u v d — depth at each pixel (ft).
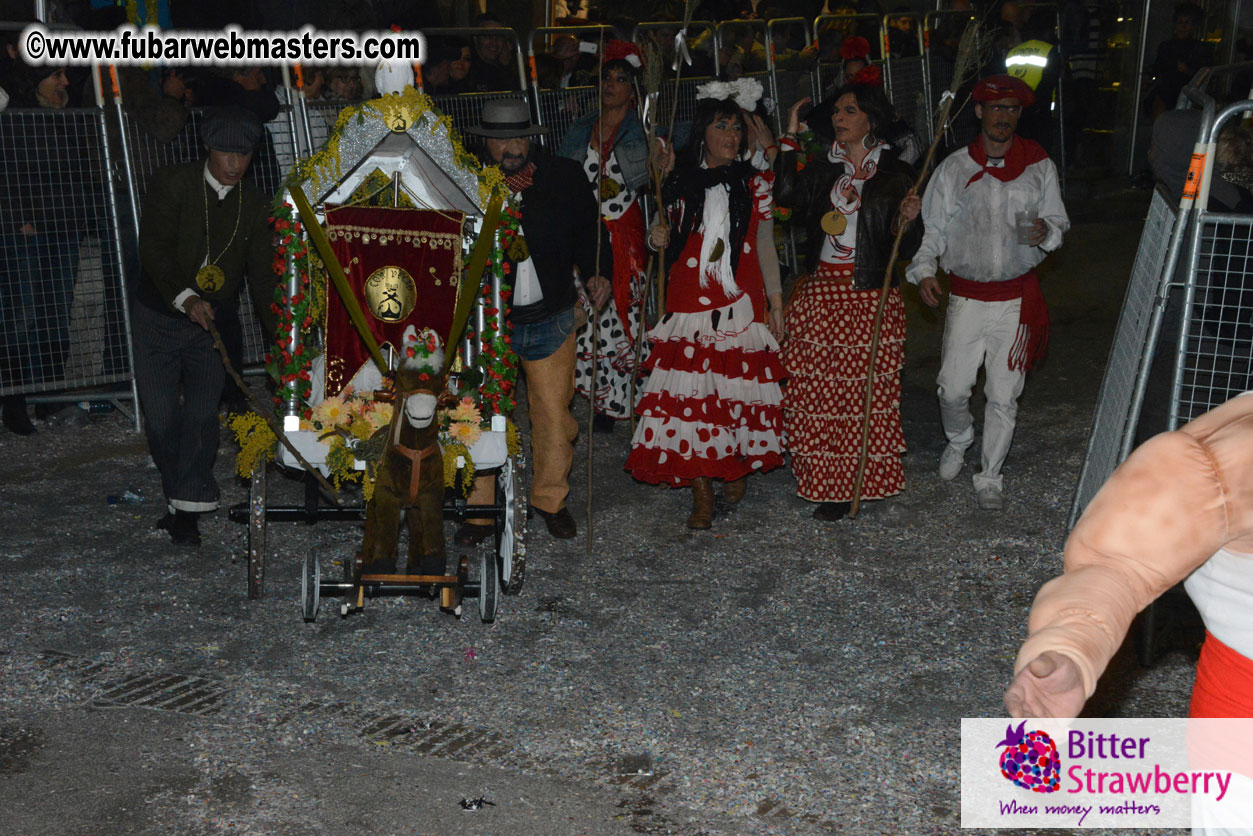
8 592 16.39
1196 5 45.09
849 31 41.37
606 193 21.54
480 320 15.92
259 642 14.98
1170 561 5.05
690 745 12.64
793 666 14.46
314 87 29.48
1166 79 45.01
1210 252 14.29
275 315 16.85
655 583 16.93
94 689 13.74
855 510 19.03
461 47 31.17
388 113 15.01
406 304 15.48
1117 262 37.83
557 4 38.50
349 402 15.16
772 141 18.80
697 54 35.01
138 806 11.44
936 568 17.47
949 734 12.86
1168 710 13.32
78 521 19.21
